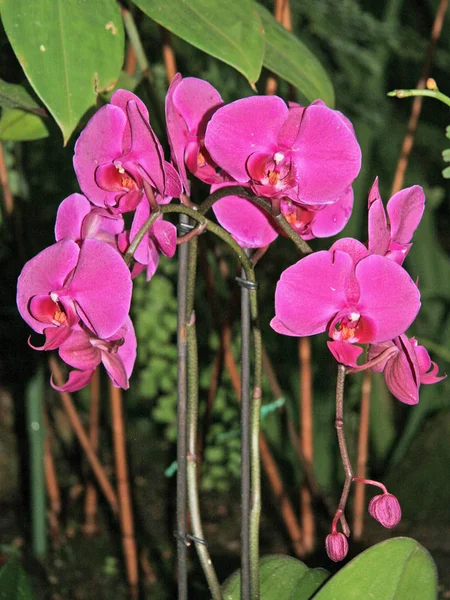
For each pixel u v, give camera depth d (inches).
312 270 34.9
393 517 35.8
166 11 40.4
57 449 93.9
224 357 64.7
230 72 81.0
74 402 96.5
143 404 96.6
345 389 83.5
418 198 36.5
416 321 83.4
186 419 39.4
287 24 55.2
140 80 52.1
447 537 71.6
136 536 78.0
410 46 79.2
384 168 88.0
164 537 78.1
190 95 36.6
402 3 88.7
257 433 38.9
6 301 81.2
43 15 39.3
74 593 68.9
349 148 35.4
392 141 87.1
